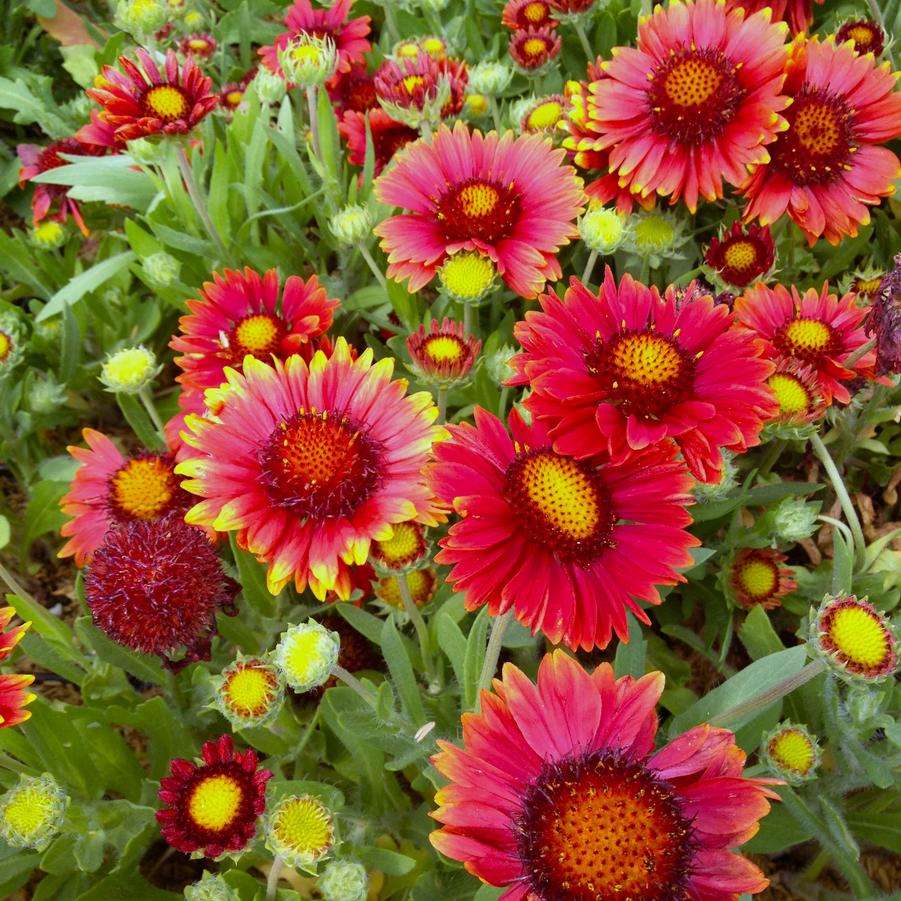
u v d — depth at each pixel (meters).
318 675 0.30
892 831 0.34
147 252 0.45
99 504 0.39
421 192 0.40
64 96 0.70
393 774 0.35
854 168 0.40
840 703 0.33
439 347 0.36
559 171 0.39
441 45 0.50
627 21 0.50
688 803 0.25
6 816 0.30
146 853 0.37
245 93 0.49
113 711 0.33
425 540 0.33
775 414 0.27
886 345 0.33
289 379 0.32
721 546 0.38
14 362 0.43
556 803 0.25
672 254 0.42
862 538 0.38
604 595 0.27
